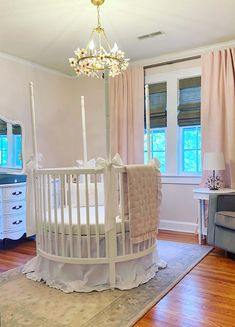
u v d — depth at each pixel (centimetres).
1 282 267
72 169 249
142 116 462
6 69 432
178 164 455
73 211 292
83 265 250
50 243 262
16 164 441
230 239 315
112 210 245
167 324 195
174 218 454
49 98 500
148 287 251
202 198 372
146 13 315
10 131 436
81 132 538
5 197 381
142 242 265
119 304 222
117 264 254
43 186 267
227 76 398
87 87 529
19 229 398
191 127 445
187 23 342
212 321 197
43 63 471
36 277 273
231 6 304
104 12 311
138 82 466
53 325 195
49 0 285
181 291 243
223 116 402
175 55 444
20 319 203
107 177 244
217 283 258
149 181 272
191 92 441
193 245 373
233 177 389
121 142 474
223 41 399
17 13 310
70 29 350
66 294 241
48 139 498
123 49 420
